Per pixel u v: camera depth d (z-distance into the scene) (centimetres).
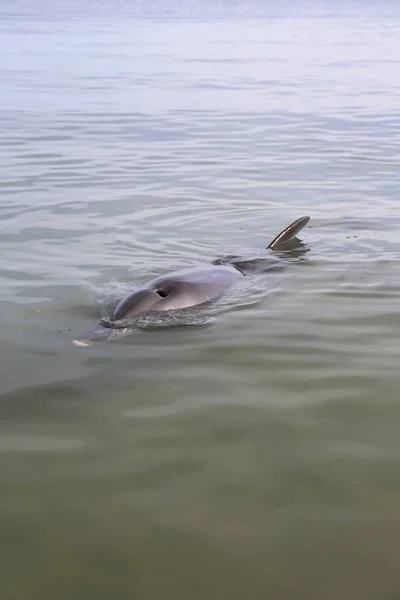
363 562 425
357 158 1502
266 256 959
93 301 805
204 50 3406
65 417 575
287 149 1584
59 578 414
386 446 537
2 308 783
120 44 3603
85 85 2386
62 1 8469
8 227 1063
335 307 793
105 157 1505
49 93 2245
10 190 1259
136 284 858
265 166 1445
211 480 499
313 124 1827
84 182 1318
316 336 720
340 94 2236
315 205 1203
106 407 589
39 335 719
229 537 446
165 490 489
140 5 7919
